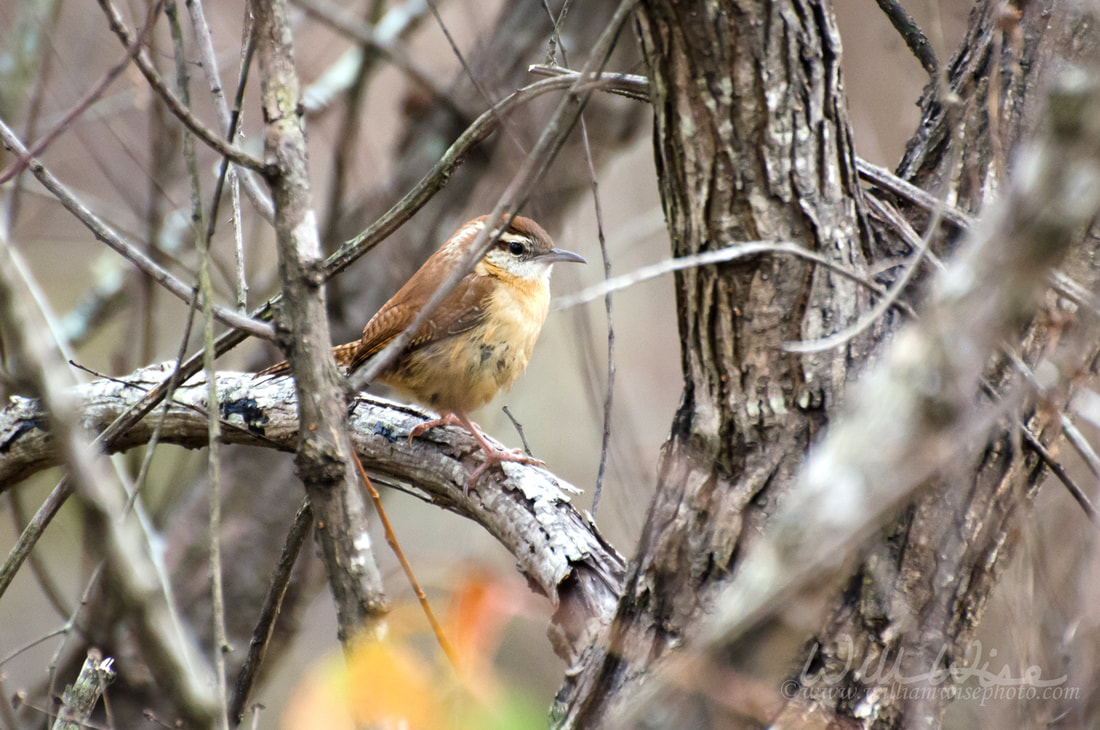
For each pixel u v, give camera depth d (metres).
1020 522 5.59
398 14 15.04
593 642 6.57
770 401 5.70
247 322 5.25
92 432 9.56
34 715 11.24
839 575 4.93
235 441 9.45
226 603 14.12
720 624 4.14
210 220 5.96
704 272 5.73
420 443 9.35
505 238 11.38
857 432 3.99
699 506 5.84
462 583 7.65
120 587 4.13
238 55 14.81
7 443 9.41
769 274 5.59
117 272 14.73
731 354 5.75
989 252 3.90
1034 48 6.24
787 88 5.38
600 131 14.46
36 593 16.17
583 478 17.08
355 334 14.67
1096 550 6.41
